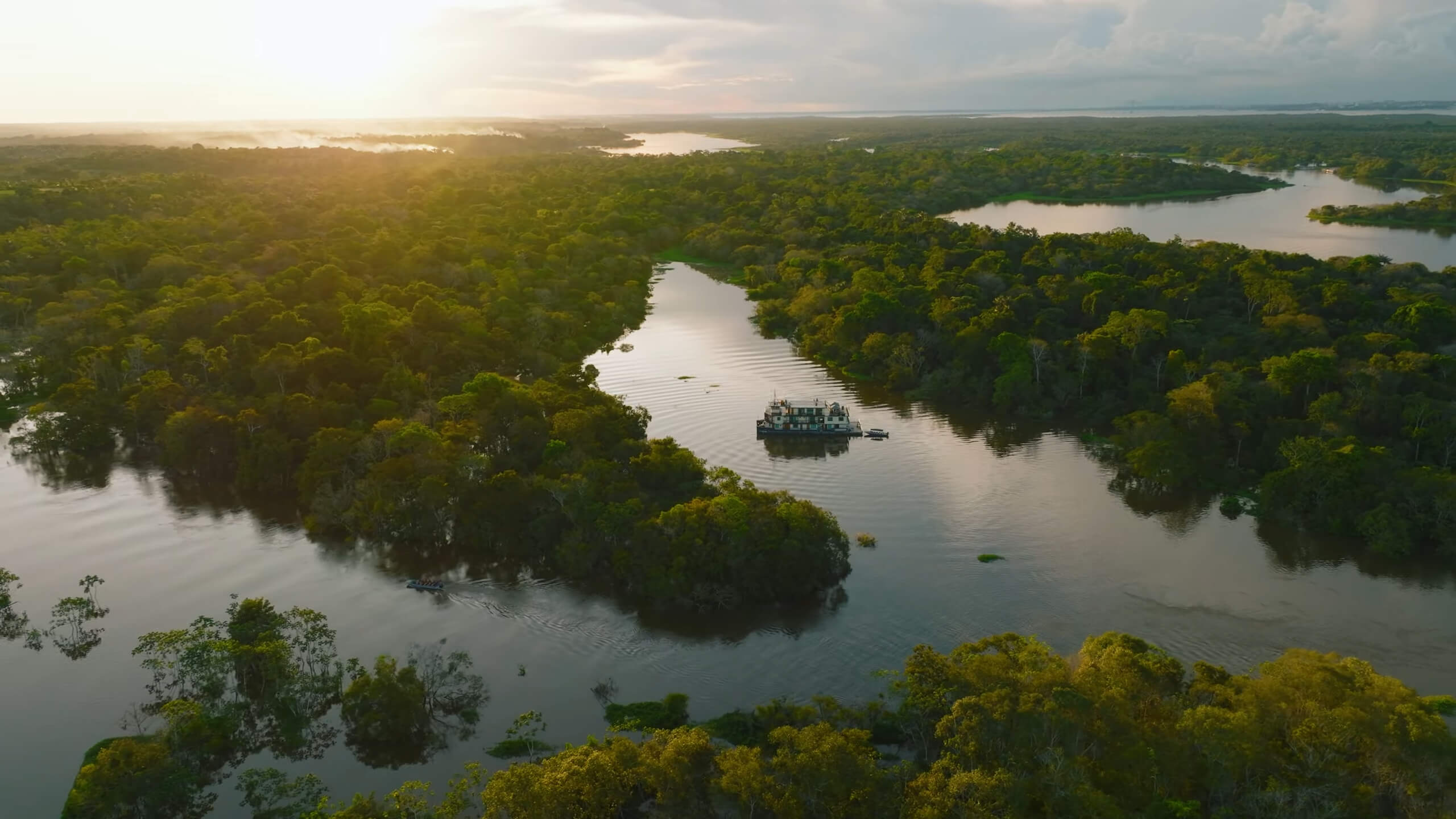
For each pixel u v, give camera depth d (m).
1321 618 100.38
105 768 74.25
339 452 130.88
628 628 100.50
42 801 76.75
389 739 82.75
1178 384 157.75
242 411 144.75
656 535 107.56
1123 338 168.00
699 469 127.69
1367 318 178.62
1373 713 69.00
